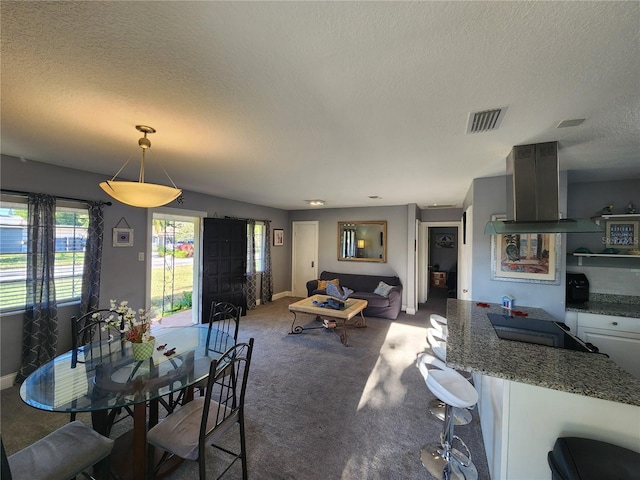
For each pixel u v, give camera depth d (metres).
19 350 2.73
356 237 6.43
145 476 1.55
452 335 1.97
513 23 0.94
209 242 4.82
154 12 0.93
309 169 3.03
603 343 2.58
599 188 3.20
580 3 0.86
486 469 1.78
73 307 3.17
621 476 1.06
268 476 1.69
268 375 3.00
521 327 2.14
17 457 1.29
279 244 6.90
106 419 1.75
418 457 1.86
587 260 3.17
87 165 2.96
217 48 1.11
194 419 1.63
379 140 2.11
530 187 2.12
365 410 2.37
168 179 3.65
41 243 2.81
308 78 1.31
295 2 0.88
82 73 1.29
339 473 1.72
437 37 1.02
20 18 0.95
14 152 2.51
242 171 3.15
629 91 1.37
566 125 1.78
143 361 1.92
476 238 3.16
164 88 1.42
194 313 4.85
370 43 1.06
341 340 4.05
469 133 1.94
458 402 1.63
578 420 1.33
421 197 4.88
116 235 3.57
